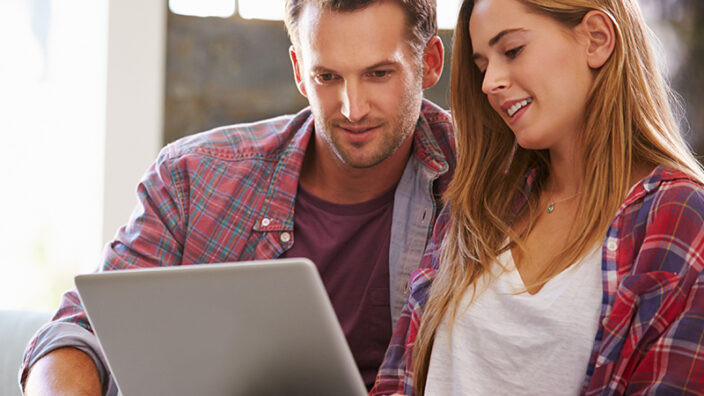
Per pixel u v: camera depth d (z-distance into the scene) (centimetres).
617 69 150
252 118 369
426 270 175
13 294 383
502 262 157
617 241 143
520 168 169
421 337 164
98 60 373
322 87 181
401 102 181
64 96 383
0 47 380
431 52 192
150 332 132
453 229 169
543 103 151
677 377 128
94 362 181
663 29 379
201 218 200
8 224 383
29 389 175
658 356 131
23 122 384
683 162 149
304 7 181
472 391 151
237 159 204
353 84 177
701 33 378
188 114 366
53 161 385
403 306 194
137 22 361
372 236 198
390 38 176
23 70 382
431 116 204
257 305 125
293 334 127
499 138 170
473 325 154
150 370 136
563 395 142
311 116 208
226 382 135
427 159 195
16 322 212
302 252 200
